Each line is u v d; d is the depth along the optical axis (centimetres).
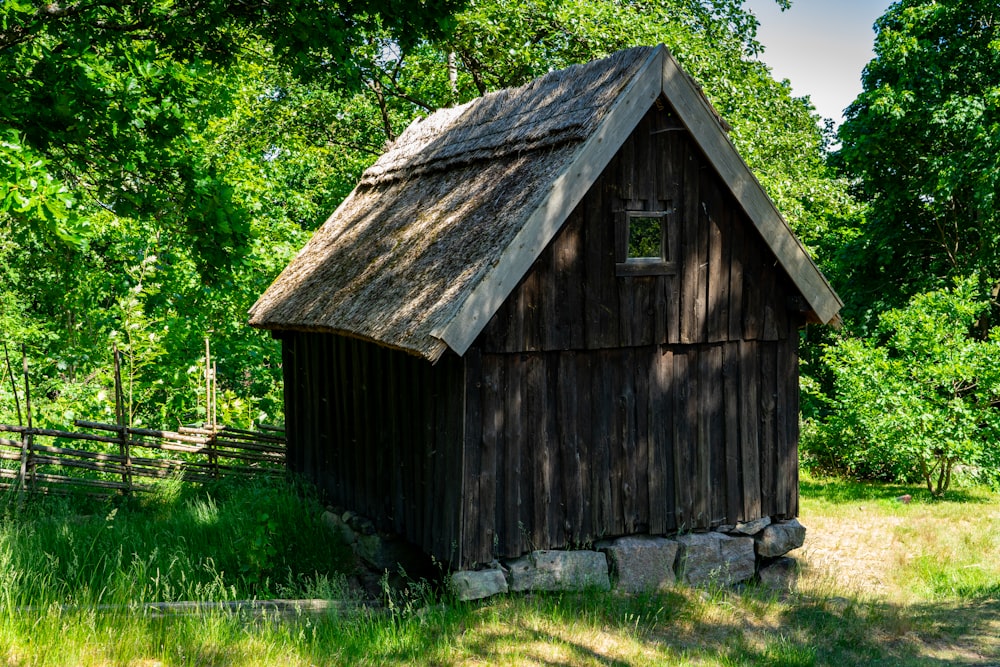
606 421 825
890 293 2012
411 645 652
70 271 1354
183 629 599
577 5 1794
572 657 651
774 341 922
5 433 1138
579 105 810
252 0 977
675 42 1823
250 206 1619
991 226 1856
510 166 842
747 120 1947
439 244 825
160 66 1027
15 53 970
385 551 895
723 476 892
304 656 600
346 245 1049
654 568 848
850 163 2014
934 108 1798
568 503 805
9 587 632
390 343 744
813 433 1775
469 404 749
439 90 2198
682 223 847
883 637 764
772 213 867
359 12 1007
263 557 828
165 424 1526
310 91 2217
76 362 1623
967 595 906
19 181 750
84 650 541
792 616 808
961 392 1645
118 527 885
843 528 1145
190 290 1548
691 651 696
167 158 1049
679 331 853
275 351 1678
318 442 1084
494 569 768
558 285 784
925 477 1450
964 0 1864
